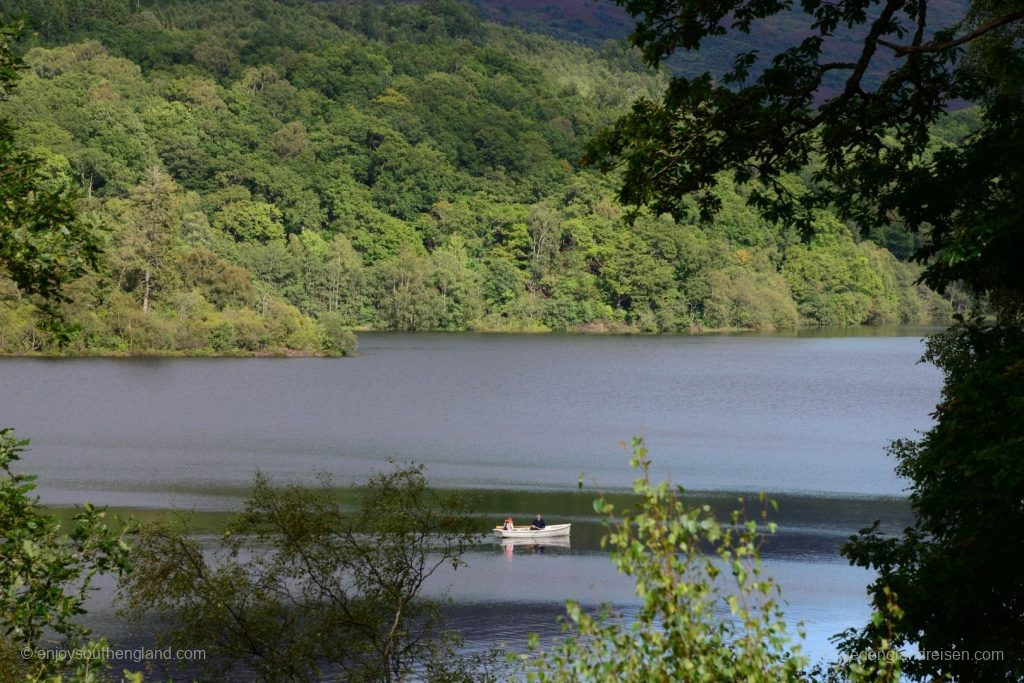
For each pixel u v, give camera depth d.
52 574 25.98
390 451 130.50
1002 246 34.06
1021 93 38.31
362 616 41.06
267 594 42.06
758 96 35.88
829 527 87.25
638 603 66.69
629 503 97.25
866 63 36.28
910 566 37.69
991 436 33.22
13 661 25.64
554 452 131.12
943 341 46.91
